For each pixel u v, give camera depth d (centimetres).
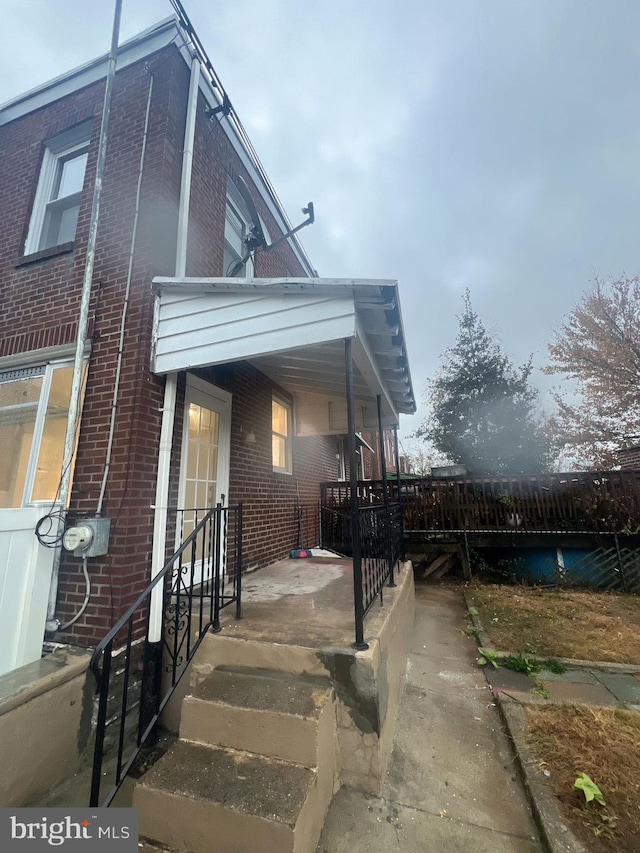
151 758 255
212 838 163
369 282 263
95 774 180
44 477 341
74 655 263
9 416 374
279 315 296
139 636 287
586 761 220
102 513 296
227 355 308
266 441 546
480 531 717
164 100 387
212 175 466
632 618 480
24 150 466
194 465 392
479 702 303
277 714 200
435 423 1285
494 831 188
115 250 362
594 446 1099
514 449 1143
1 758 199
